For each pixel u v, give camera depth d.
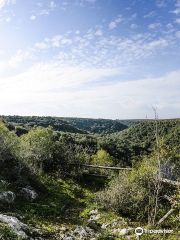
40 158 11.88
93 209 7.41
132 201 6.71
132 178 7.46
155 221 5.82
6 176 7.79
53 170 12.30
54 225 5.45
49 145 13.49
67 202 7.88
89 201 8.33
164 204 6.71
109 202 7.38
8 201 5.73
